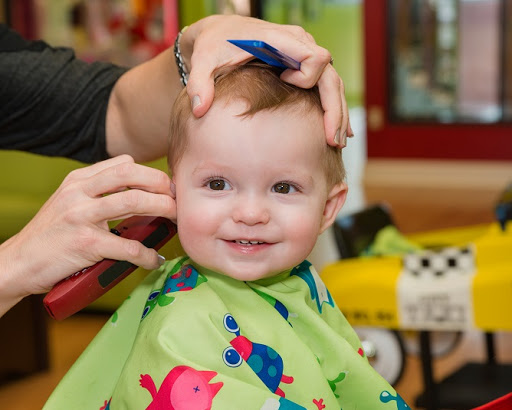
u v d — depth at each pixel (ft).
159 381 2.73
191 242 2.86
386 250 8.28
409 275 7.41
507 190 7.75
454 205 18.52
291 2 31.09
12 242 2.85
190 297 2.93
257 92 2.82
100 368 3.09
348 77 36.96
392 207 18.44
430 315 7.26
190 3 12.58
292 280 3.22
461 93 21.68
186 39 3.22
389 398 3.16
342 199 3.15
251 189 2.80
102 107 3.68
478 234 8.42
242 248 2.83
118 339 3.12
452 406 7.49
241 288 3.06
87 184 2.75
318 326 3.14
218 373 2.72
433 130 21.29
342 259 8.00
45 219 2.78
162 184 2.80
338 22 35.50
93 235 2.72
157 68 3.49
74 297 2.77
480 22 21.40
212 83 2.81
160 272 3.20
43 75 3.65
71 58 3.78
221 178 2.81
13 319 9.03
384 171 21.70
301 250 2.88
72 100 3.66
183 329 2.83
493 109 21.57
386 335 7.65
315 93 2.95
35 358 9.20
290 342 3.02
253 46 2.56
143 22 14.98
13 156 11.02
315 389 2.97
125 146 3.70
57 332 10.35
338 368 3.13
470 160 21.24
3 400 8.54
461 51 21.56
